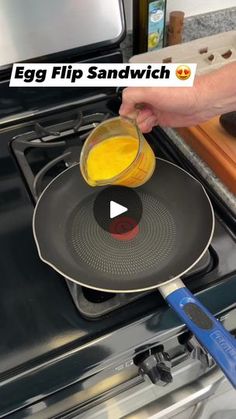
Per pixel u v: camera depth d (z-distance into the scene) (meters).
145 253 0.51
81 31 0.69
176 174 0.60
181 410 0.67
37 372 0.44
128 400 0.60
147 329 0.47
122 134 0.60
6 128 0.71
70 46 0.69
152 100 0.56
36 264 0.53
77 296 0.48
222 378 0.64
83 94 0.75
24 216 0.58
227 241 0.55
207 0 0.85
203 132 0.67
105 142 0.59
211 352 0.41
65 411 0.53
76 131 0.69
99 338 0.46
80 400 0.53
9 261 0.53
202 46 0.78
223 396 0.84
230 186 0.62
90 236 0.54
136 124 0.58
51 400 0.46
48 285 0.51
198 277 0.51
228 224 0.58
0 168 0.65
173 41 0.82
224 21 0.89
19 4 0.63
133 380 0.57
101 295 0.49
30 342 0.46
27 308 0.49
